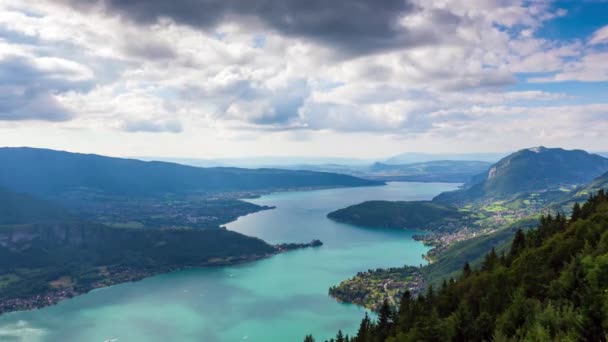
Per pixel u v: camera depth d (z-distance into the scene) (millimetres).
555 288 109812
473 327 113938
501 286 134250
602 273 100938
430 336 126938
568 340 80500
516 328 101188
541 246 157000
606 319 81812
